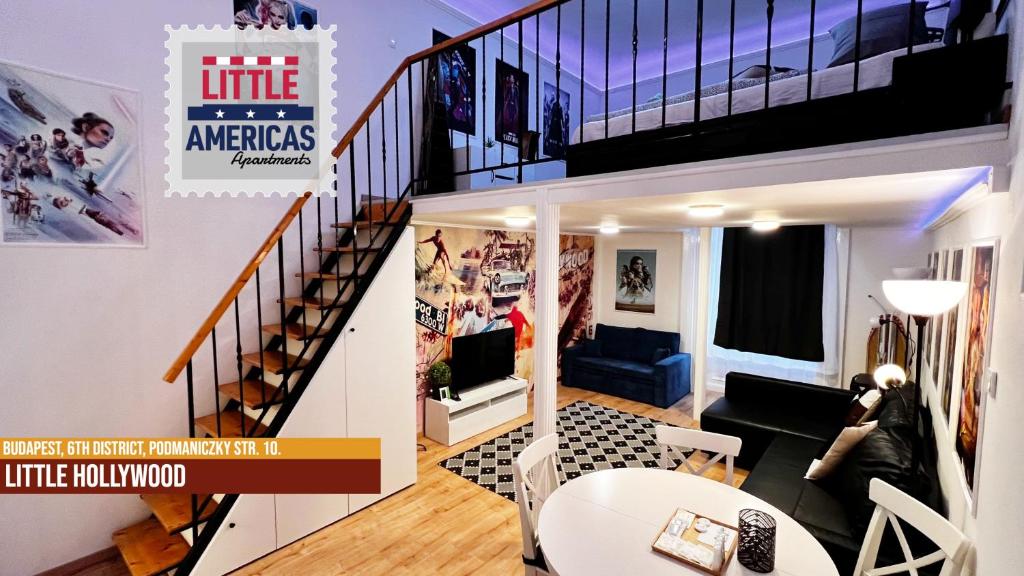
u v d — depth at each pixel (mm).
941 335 2414
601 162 3023
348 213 4004
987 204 1714
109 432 2820
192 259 3117
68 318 2658
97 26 2678
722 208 2959
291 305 3387
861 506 2184
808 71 2107
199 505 2713
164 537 2779
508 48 5516
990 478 1412
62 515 2689
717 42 5855
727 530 1816
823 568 1630
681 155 2719
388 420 3379
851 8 4918
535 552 2195
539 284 2834
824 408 4031
